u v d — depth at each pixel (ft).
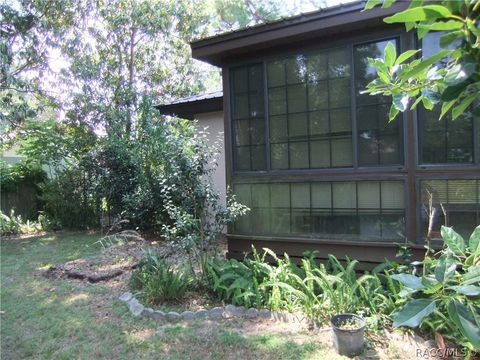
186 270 14.30
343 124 13.55
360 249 13.43
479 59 3.27
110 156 29.17
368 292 11.21
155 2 41.60
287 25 13.37
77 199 31.40
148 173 26.68
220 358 9.47
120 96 38.55
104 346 10.43
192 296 13.35
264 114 14.99
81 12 36.09
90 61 38.09
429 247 11.00
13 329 11.75
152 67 44.04
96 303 13.64
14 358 10.05
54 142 32.60
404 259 12.05
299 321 11.16
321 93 13.88
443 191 12.09
